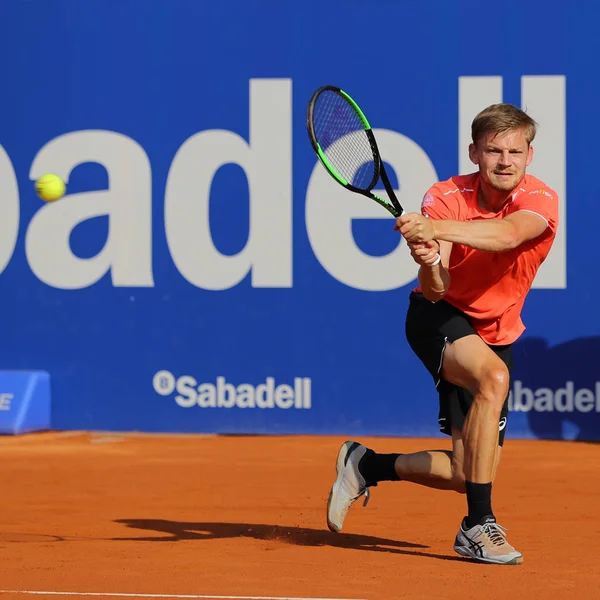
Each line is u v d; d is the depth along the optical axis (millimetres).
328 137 17438
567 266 33094
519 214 15305
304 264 33969
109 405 34875
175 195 34406
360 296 33812
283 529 20078
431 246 14820
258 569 15594
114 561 16312
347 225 33750
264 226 34094
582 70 32969
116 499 23969
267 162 34031
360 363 33906
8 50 35000
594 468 28078
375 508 22391
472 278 16047
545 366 33188
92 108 34719
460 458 16891
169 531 19922
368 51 33594
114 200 34656
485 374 15727
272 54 33969
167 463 29172
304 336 34062
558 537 18984
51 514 22078
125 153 34625
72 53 34750
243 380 34312
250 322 34219
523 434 33312
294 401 34156
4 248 35125
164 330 34562
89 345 34906
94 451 31203
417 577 14930
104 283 34781
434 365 16281
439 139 33406
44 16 34812
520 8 33062
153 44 34438
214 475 27250
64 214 34875
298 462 29297
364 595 13719
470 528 16109
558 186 33062
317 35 33781
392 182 33562
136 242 34625
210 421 34469
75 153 34812
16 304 35156
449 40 33312
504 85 33188
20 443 32688
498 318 16375
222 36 34156
